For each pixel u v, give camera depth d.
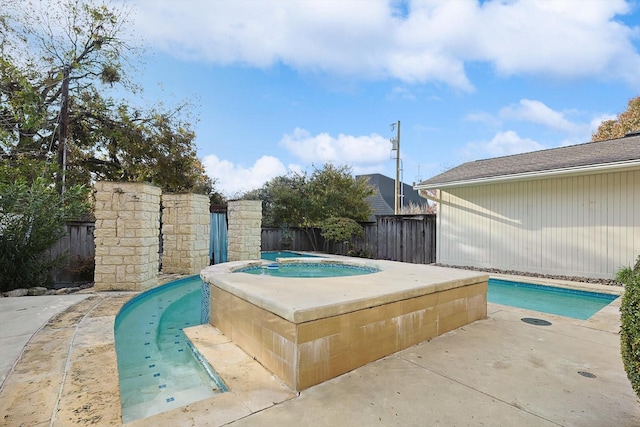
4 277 6.04
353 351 2.85
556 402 2.33
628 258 7.43
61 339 3.56
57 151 9.67
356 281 3.83
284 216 14.92
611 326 4.16
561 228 8.47
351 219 13.88
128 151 12.06
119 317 4.80
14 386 2.52
